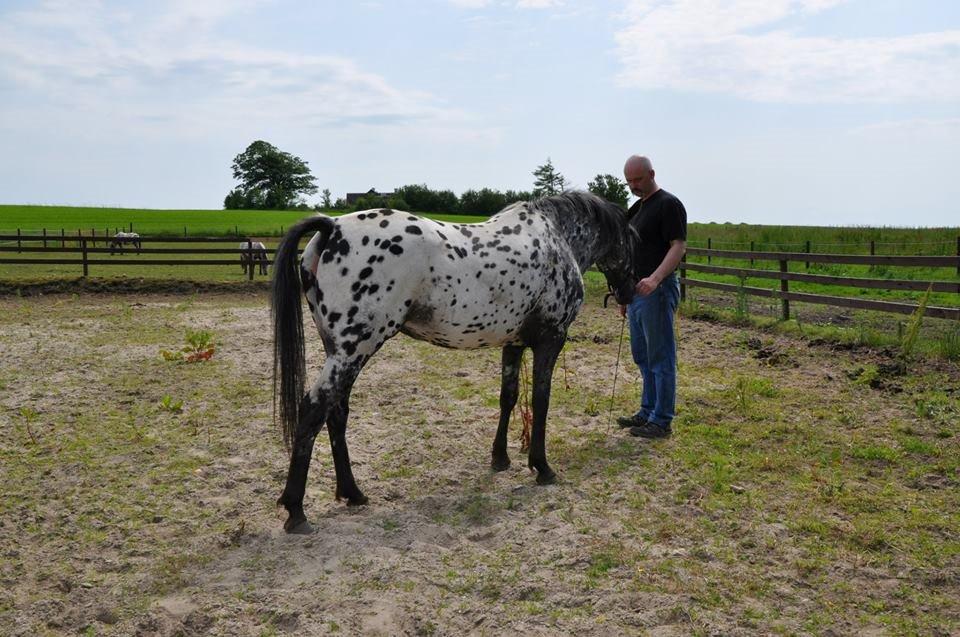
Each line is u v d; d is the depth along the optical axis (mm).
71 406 6965
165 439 6016
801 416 6473
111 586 3658
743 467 5254
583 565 3822
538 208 5148
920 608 3404
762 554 3947
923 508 4477
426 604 3447
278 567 3842
